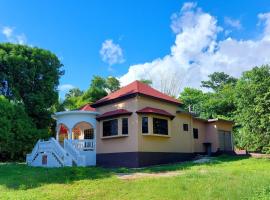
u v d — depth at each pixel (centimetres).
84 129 2714
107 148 2303
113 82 4544
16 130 2886
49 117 3422
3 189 1322
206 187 1170
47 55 3456
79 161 2069
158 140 2266
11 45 3284
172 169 1812
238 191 1091
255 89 2194
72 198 1127
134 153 2086
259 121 2158
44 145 2233
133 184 1298
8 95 3094
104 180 1442
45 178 1523
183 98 4688
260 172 1504
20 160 3152
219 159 2347
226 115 4234
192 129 2728
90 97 3978
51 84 3425
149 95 2250
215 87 6175
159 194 1110
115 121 2272
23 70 3159
